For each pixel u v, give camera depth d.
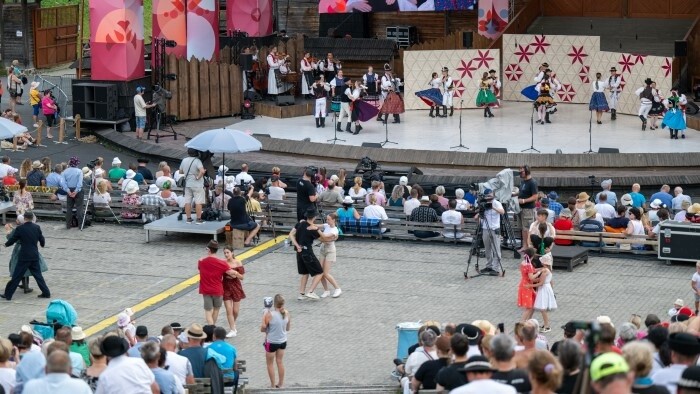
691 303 33.28
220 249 39.22
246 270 37.09
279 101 61.88
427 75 62.59
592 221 37.97
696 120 56.81
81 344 25.91
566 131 56.78
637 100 59.84
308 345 30.89
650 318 23.58
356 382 28.25
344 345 30.86
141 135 56.66
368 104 56.56
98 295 34.94
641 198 41.09
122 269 37.34
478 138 55.28
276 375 28.81
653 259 37.59
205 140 40.00
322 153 53.31
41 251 39.25
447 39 65.69
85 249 39.47
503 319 32.38
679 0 67.44
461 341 18.41
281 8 74.00
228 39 67.69
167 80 59.34
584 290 34.50
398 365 26.41
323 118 58.75
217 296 31.05
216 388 23.56
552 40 63.72
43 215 42.97
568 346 15.08
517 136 55.72
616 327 31.25
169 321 32.69
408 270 36.94
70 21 76.31
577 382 12.77
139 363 18.64
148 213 41.75
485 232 35.91
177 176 44.38
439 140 54.91
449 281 35.81
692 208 37.22
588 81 63.25
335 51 69.00
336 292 34.56
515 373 15.96
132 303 34.25
